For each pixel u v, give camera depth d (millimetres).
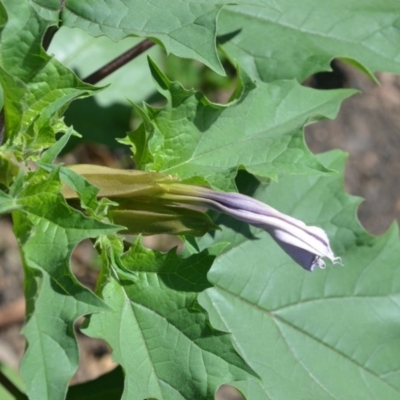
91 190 201
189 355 215
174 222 220
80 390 302
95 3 225
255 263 286
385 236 302
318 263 227
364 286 299
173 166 246
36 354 176
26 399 289
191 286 219
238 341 279
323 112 265
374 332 295
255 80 262
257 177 281
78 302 182
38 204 192
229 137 254
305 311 291
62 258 186
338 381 284
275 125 261
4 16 199
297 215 297
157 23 222
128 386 208
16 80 198
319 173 250
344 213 300
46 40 232
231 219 283
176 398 214
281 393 272
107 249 217
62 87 217
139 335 218
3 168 212
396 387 290
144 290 220
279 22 304
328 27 307
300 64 297
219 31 300
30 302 179
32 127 216
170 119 243
